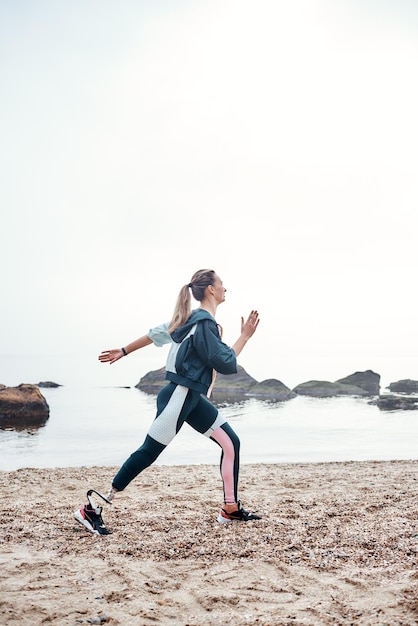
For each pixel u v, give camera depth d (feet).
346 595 10.43
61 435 40.50
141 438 39.22
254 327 15.40
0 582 11.19
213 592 10.71
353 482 21.27
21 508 17.34
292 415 54.03
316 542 13.60
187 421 15.55
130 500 18.44
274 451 33.73
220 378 87.04
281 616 9.61
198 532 14.58
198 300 15.85
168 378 14.94
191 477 22.77
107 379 148.87
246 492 19.62
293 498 18.43
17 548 13.44
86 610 9.93
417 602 9.62
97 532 14.53
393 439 38.88
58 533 14.64
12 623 9.38
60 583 11.18
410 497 18.34
